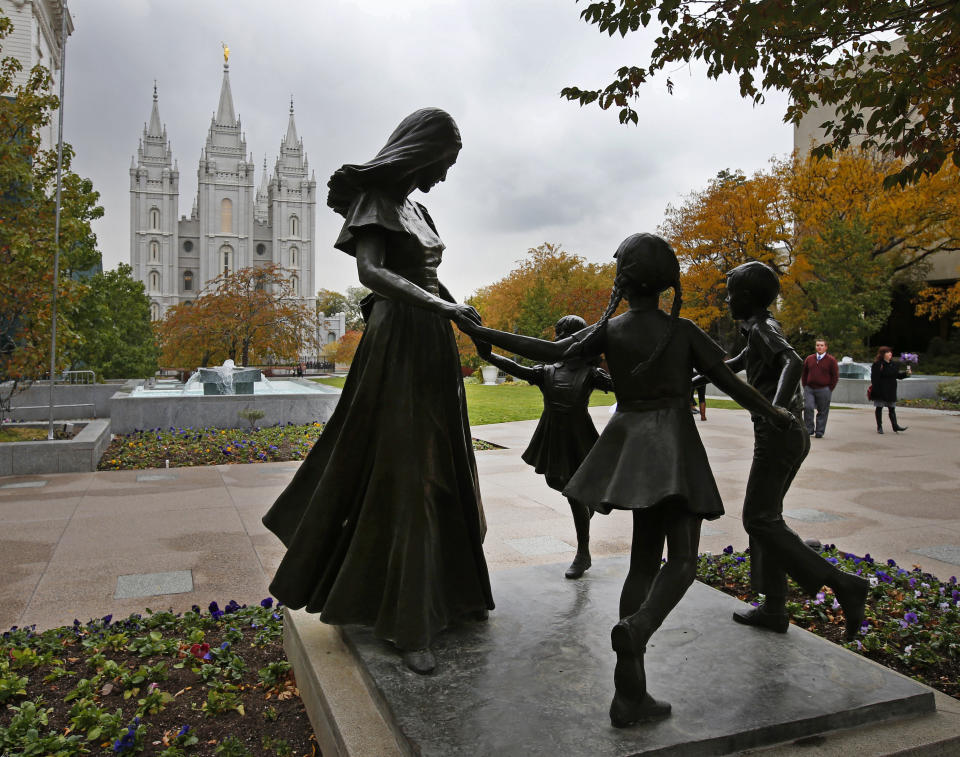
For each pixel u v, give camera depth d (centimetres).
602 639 276
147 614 397
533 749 198
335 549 289
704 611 316
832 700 232
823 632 354
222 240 9338
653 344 241
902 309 3444
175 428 1314
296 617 318
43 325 1110
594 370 341
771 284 291
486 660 256
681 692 236
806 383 1245
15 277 1079
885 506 689
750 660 263
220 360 3353
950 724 232
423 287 284
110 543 557
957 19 329
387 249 281
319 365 6556
